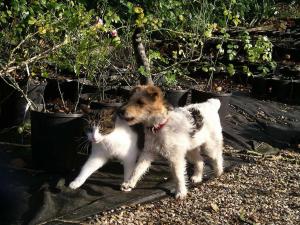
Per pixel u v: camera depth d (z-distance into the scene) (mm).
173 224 1253
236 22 2166
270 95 2893
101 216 1271
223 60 3279
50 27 1645
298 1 4930
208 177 1640
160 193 1452
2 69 1746
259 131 2277
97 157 1458
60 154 1544
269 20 4324
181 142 1438
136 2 2553
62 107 1908
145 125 1440
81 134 1571
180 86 2367
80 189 1432
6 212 1285
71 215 1274
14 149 1780
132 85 2111
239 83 3137
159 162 1720
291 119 2518
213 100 1630
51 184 1458
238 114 2482
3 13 1749
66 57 1816
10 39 1887
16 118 2033
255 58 2098
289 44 3613
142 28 1983
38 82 2098
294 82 2875
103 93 1917
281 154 1988
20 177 1520
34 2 1703
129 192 1450
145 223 1250
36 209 1296
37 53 1896
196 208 1367
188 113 1497
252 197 1464
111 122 1418
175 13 2482
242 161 1839
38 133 1548
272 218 1314
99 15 2158
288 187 1566
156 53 2047
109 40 1809
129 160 1471
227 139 2100
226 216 1318
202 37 2234
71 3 1696
